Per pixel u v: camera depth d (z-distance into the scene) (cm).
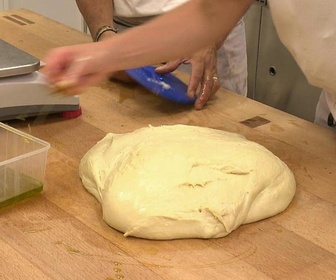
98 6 144
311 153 112
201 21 97
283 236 90
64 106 118
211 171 93
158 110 125
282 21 102
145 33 94
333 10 95
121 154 99
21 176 96
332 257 85
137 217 87
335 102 113
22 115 116
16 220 90
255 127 120
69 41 155
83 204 95
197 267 82
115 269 81
